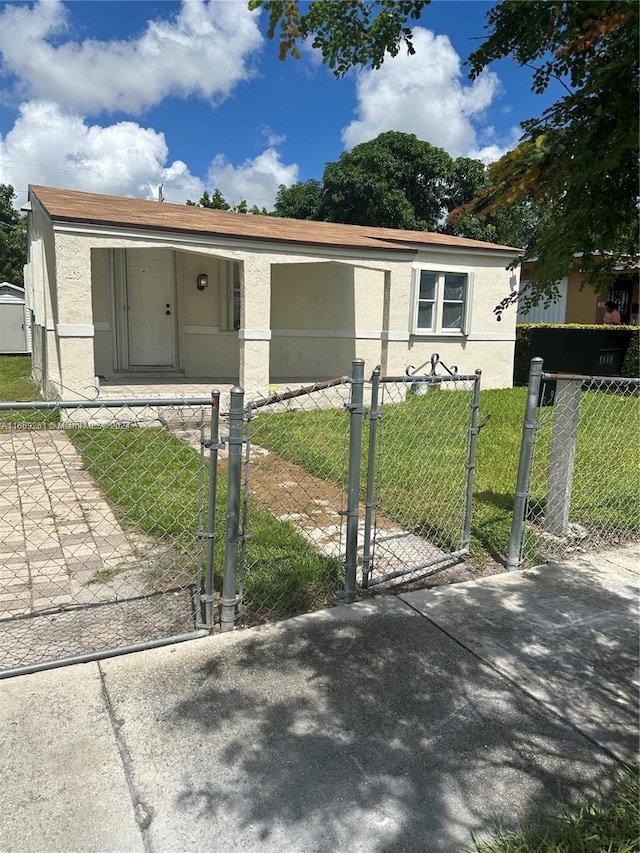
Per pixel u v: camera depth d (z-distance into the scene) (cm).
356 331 1140
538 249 218
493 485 581
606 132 182
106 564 388
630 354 1259
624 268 238
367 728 240
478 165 2327
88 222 761
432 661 288
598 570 402
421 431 768
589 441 743
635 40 171
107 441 701
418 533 460
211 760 220
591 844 184
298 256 930
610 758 227
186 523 442
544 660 291
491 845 186
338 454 657
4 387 1183
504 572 399
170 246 825
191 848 184
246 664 281
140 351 1106
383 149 2302
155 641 295
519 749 230
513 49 203
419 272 1172
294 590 355
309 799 204
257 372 918
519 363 1398
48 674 269
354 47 211
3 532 441
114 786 207
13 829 188
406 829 193
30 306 1307
